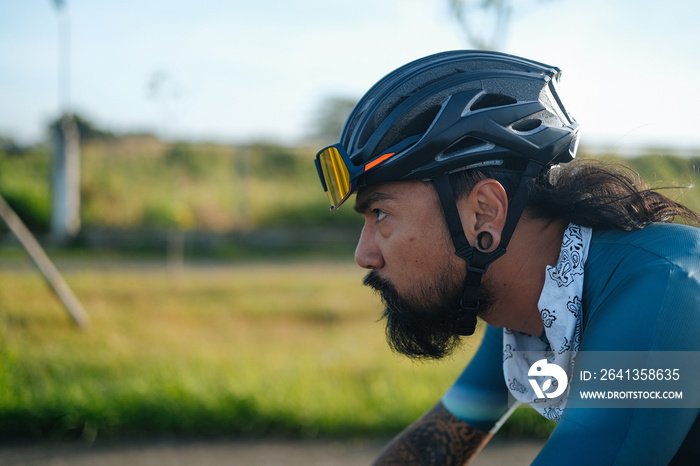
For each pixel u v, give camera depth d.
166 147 14.43
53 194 12.23
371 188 1.11
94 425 3.38
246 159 14.45
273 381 3.94
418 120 1.09
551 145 1.07
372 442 3.37
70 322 5.58
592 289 1.04
